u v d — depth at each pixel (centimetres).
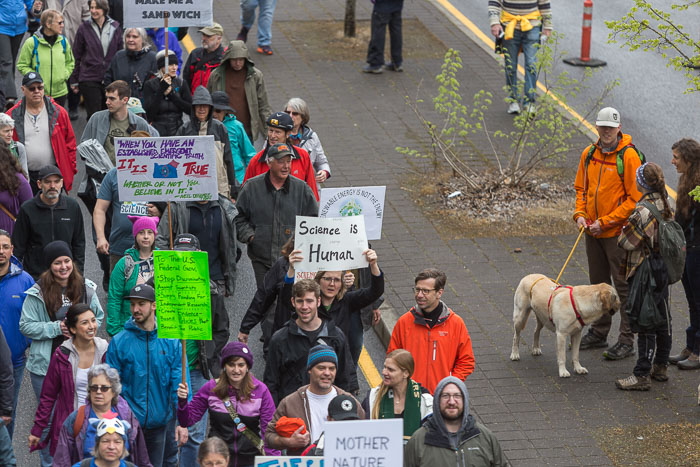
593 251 2017
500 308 2098
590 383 1864
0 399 1493
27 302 1622
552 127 2516
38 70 2789
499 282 2192
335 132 2881
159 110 2542
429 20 3759
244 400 1416
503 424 1736
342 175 2636
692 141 1869
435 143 2819
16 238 1928
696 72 3212
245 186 1922
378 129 2909
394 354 1338
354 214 1702
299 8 3853
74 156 2378
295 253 1571
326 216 1697
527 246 2345
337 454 1102
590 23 3306
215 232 1897
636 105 3084
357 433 1102
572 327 1852
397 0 3222
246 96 2555
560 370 1875
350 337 1656
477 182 2595
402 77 3269
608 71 3294
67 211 1934
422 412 1346
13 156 2008
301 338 1503
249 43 3488
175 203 1872
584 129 2930
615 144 1941
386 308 2078
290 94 3106
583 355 1962
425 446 1252
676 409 1783
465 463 1241
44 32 2780
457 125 2920
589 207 1988
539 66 2627
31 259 1941
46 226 1919
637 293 1795
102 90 2877
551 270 2245
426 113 3009
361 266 1584
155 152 1536
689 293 1903
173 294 1427
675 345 1988
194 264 1417
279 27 3650
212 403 1416
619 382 1844
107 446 1255
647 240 1777
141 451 1399
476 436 1254
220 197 1917
